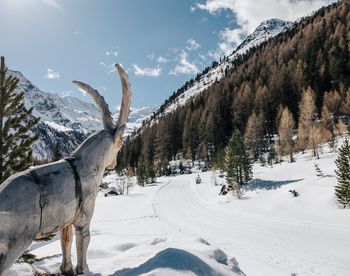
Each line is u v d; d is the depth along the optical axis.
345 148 36.59
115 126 5.63
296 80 117.38
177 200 61.09
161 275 4.33
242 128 117.62
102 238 12.50
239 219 39.34
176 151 138.75
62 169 4.70
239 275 5.46
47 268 6.32
